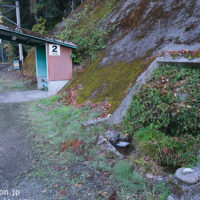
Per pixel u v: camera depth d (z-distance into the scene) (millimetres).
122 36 8102
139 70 5723
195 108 3803
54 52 8453
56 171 3455
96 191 2963
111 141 4395
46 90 9961
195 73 4289
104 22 10086
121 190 2965
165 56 5129
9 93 9516
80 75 8578
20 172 3459
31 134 4969
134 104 4766
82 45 9273
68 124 5293
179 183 2635
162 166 3459
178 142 3621
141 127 4414
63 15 18859
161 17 6953
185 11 6293
